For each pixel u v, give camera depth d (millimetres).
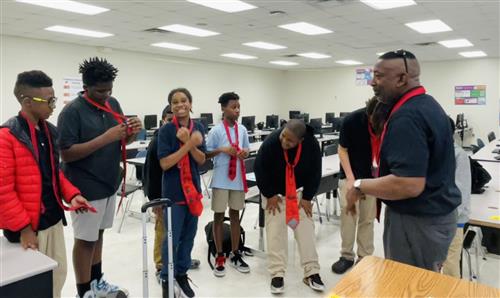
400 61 1438
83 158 2004
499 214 2209
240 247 3303
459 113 11023
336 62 12055
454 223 1510
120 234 3895
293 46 8891
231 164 2908
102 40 8000
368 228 3002
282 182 2682
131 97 9586
